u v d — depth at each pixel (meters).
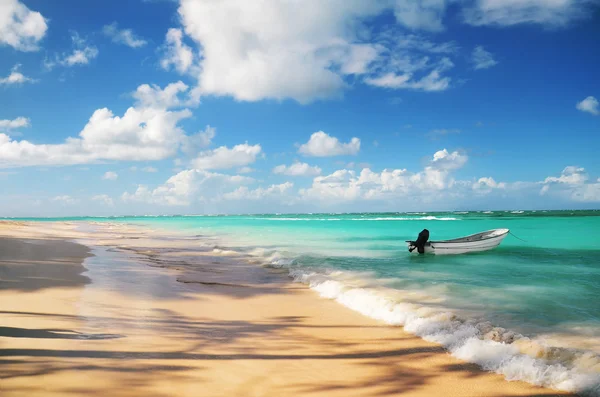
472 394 4.38
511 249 21.06
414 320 7.17
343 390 4.45
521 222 52.44
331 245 23.70
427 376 4.88
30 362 4.61
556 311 7.94
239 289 10.48
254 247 22.69
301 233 36.06
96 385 4.12
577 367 5.02
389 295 9.52
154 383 4.32
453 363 5.30
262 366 5.07
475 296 9.38
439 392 4.43
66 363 4.65
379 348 5.92
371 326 7.11
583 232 33.16
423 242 17.95
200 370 4.81
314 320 7.50
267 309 8.33
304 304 8.83
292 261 16.05
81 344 5.39
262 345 5.95
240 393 4.22
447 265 15.09
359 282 11.41
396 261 16.30
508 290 10.10
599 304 8.52
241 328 6.86
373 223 58.28
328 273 13.00
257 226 54.31
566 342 6.07
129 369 4.64
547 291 9.95
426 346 6.02
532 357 5.41
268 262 16.08
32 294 8.37
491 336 6.23
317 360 5.38
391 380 4.75
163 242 26.39
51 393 3.85
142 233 37.78
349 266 14.83
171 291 9.76
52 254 15.99
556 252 19.61
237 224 64.31
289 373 4.87
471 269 14.05
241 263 15.80
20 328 5.94
